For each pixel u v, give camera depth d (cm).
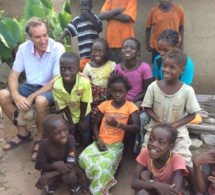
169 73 285
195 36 445
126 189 314
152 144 249
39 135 360
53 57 369
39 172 341
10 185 324
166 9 402
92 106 368
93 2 462
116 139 324
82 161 313
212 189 261
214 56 448
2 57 526
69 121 348
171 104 297
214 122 365
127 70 359
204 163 251
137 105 348
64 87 329
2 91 368
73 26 428
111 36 413
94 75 377
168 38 326
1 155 370
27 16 562
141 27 455
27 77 380
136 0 412
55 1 875
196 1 430
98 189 299
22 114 366
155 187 251
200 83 464
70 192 313
